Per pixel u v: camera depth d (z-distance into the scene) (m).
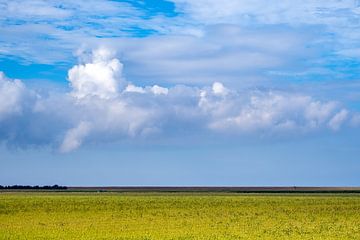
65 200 96.88
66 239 40.88
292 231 48.19
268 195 141.62
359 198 114.69
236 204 88.19
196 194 153.00
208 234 45.00
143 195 138.38
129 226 50.91
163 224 53.03
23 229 47.31
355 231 48.88
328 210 74.81
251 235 44.75
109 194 150.00
